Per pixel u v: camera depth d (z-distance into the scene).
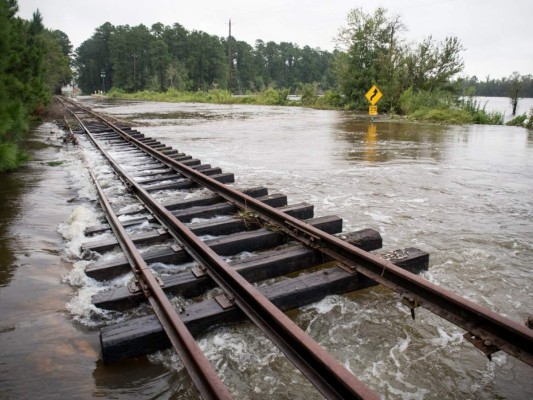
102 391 2.57
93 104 53.50
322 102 47.53
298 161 11.28
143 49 138.38
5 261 4.49
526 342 2.57
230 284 3.59
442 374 2.73
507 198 7.32
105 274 4.15
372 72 40.81
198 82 132.12
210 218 6.20
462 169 10.04
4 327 3.23
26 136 16.22
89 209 6.51
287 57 186.75
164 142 15.55
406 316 3.44
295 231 4.90
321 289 3.66
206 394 2.25
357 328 3.27
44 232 5.48
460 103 30.22
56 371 2.75
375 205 6.90
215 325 3.21
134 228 5.60
